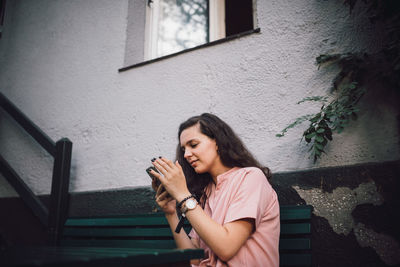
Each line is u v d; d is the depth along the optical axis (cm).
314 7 180
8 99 277
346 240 140
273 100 179
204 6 257
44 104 272
